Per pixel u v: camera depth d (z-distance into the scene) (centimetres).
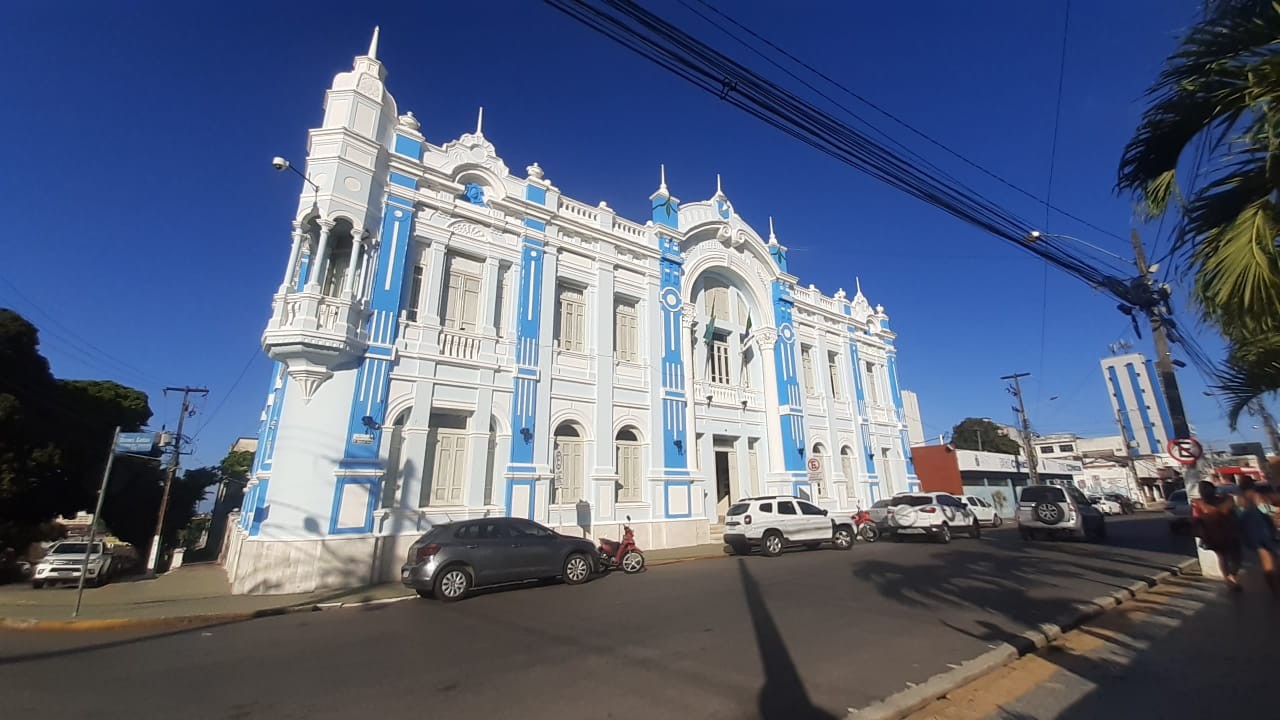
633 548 1417
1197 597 948
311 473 1247
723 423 2183
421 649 712
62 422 2248
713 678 577
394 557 1320
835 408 2670
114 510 3341
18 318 1977
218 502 4197
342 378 1327
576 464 1723
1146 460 6169
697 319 2253
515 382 1608
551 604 986
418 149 1570
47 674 640
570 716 490
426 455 1455
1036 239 1107
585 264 1884
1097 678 570
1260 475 3500
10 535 1969
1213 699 503
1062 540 1988
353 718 497
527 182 1777
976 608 876
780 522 1673
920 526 1969
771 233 2623
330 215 1349
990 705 506
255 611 985
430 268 1543
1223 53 520
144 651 741
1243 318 520
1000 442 6006
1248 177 523
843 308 2925
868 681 561
